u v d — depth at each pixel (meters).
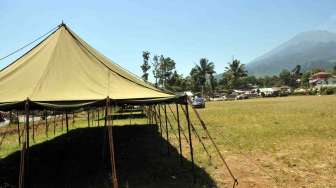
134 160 10.51
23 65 8.38
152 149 12.38
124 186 7.73
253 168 9.23
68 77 7.96
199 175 8.62
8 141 15.91
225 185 7.77
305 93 79.00
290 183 7.84
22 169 6.66
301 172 8.73
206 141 13.91
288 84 137.88
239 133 15.88
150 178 8.38
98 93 7.46
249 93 88.38
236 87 107.25
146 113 28.39
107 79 8.17
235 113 28.77
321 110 27.52
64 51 8.78
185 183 7.93
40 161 10.84
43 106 7.14
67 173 9.16
